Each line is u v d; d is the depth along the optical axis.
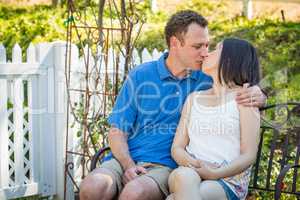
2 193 4.53
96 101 4.79
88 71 4.75
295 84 7.18
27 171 4.72
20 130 4.59
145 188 3.20
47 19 8.73
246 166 3.25
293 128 3.86
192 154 3.37
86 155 4.54
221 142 3.32
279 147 5.43
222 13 9.74
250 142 3.29
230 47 3.39
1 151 4.50
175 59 3.53
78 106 4.76
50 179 4.78
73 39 7.46
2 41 8.02
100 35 4.71
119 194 3.39
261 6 10.31
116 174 3.40
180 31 3.47
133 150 3.57
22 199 4.79
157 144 3.51
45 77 4.63
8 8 9.20
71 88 4.70
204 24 3.51
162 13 9.44
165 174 3.36
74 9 4.62
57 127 4.73
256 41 8.46
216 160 3.30
